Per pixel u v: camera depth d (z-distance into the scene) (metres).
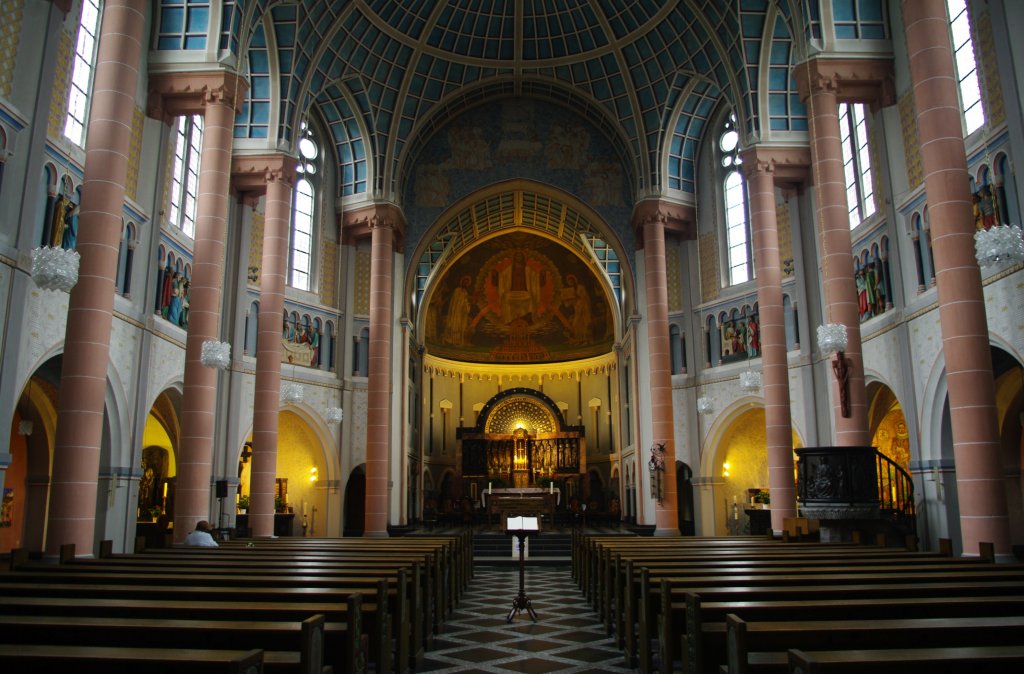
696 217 29.42
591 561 14.39
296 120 23.83
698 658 5.86
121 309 18.06
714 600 6.79
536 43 29.12
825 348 16.61
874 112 20.05
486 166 32.06
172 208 21.67
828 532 16.80
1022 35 14.30
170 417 23.27
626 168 31.61
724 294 28.48
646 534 28.70
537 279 44.41
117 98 14.39
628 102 29.09
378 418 27.48
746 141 23.09
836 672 4.12
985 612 6.32
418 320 36.69
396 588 8.70
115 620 5.89
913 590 6.97
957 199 13.58
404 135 30.09
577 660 9.54
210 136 18.62
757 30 22.45
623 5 26.66
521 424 43.56
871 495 16.19
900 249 19.22
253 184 23.58
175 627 5.55
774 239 22.20
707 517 28.06
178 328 21.34
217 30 19.02
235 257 25.34
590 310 43.41
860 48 18.64
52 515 12.94
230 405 24.66
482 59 29.44
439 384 43.41
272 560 11.06
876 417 23.31
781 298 21.89
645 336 30.38
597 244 36.22
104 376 13.75
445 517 39.88
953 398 13.24
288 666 4.86
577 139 32.25
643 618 8.41
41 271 11.70
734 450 29.23
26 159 14.67
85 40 17.53
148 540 22.23
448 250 36.72
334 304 29.83
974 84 16.95
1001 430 19.31
